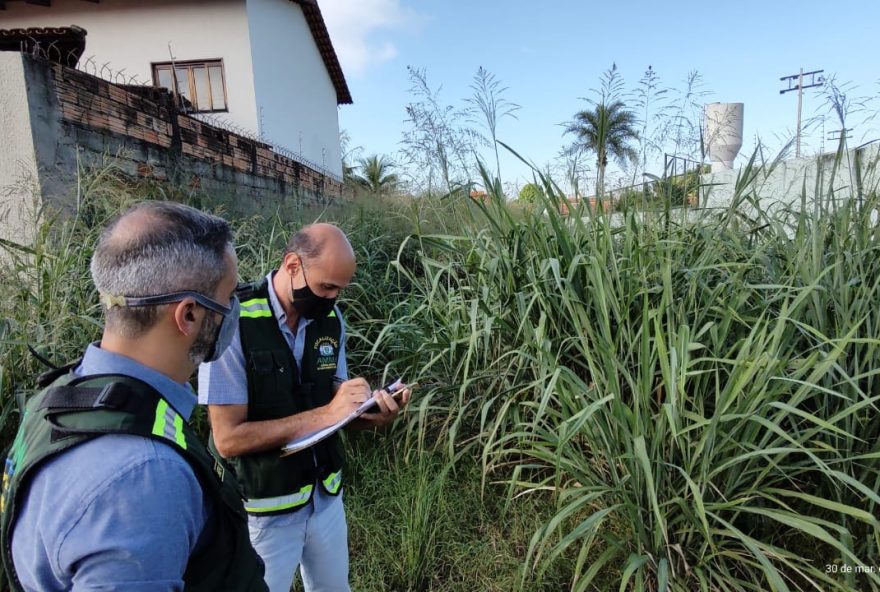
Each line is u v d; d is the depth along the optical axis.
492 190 2.47
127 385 0.73
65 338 2.25
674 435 1.60
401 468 2.47
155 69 10.37
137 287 0.75
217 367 1.31
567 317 2.18
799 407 1.99
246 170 5.81
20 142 3.10
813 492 1.96
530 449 2.13
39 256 2.32
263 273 3.00
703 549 1.69
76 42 4.80
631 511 1.71
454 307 2.63
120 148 3.58
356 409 1.37
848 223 2.22
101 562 0.64
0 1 9.79
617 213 2.63
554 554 1.58
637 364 1.99
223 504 0.83
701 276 2.19
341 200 6.84
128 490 0.66
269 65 11.11
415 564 1.97
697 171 2.73
